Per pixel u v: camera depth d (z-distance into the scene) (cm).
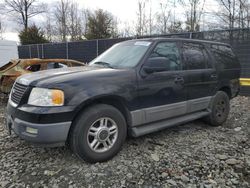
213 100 560
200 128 564
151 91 433
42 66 863
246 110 738
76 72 395
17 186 334
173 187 333
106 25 3475
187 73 493
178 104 480
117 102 406
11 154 423
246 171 378
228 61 604
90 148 376
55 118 346
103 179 348
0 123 611
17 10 4231
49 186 333
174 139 491
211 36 1028
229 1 2106
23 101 367
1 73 811
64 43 1706
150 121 443
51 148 441
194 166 386
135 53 452
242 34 961
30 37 3278
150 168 377
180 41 506
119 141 404
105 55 504
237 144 476
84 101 361
